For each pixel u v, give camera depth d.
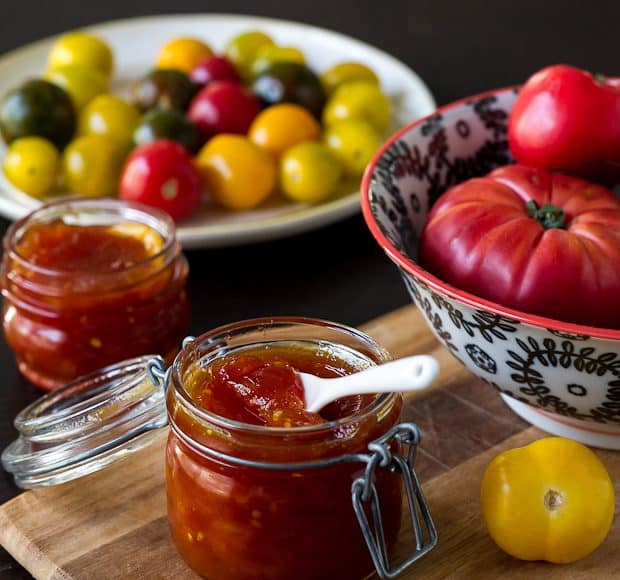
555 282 0.48
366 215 0.50
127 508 0.49
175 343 0.57
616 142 0.53
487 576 0.46
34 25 0.92
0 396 0.56
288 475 0.43
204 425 0.44
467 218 0.50
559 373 0.47
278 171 0.69
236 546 0.45
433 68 0.83
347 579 0.45
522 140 0.54
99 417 0.48
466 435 0.52
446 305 0.47
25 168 0.68
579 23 0.90
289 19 0.93
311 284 0.63
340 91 0.75
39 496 0.50
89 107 0.73
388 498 0.45
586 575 0.46
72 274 0.54
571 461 0.46
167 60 0.80
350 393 0.44
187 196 0.66
